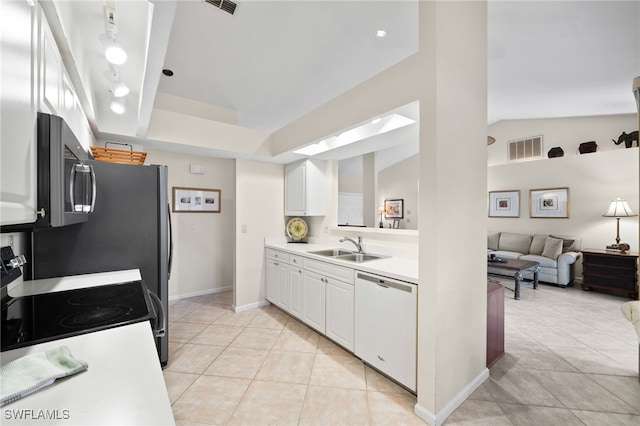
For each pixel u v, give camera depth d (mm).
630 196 4625
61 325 1113
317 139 2773
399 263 2406
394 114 2125
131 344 977
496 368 2281
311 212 3592
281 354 2492
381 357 2119
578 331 3012
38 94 957
